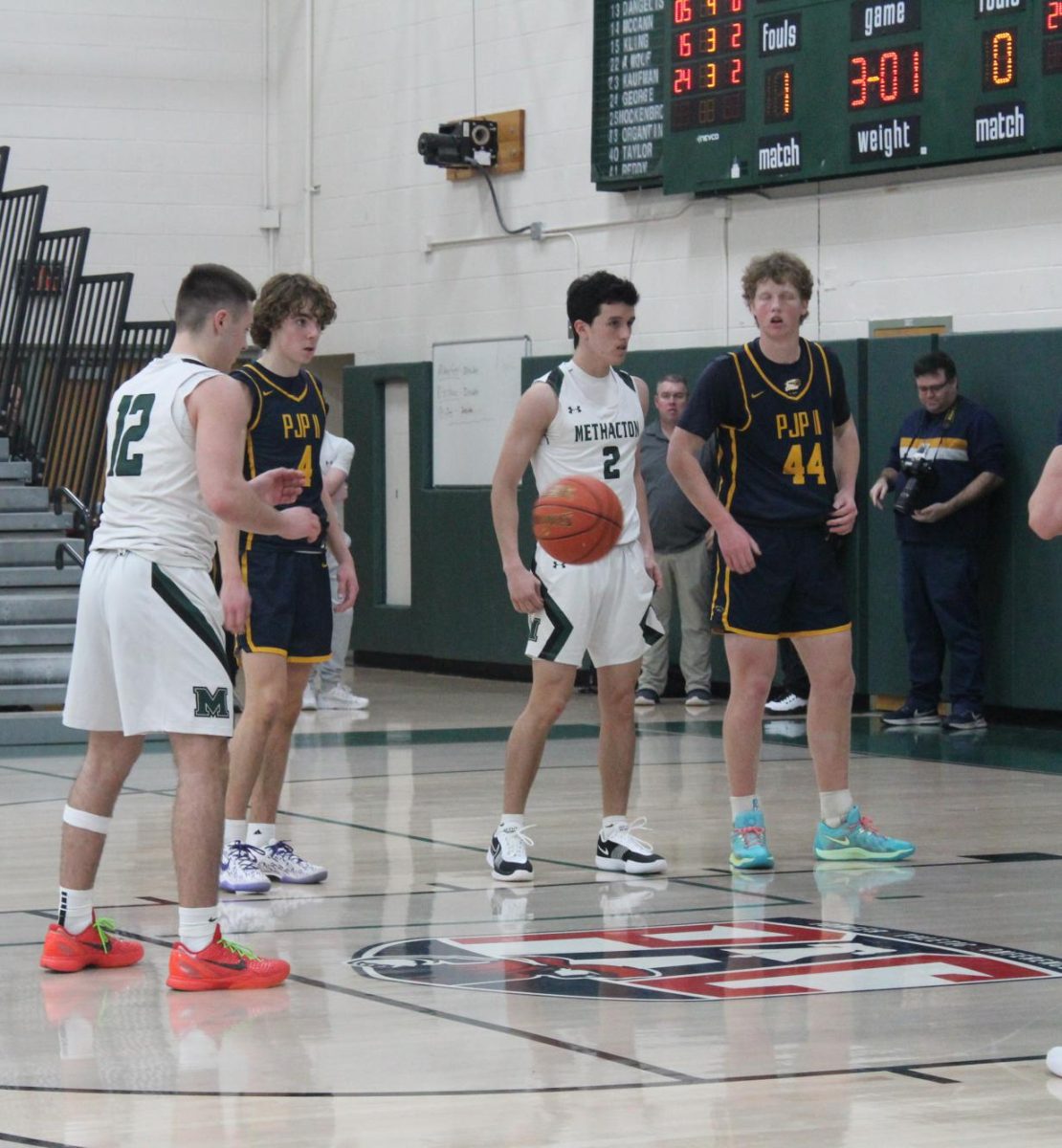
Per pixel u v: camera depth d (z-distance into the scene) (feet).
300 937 25.26
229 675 22.49
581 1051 19.01
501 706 59.72
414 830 34.83
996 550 51.88
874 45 54.39
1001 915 26.50
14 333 61.21
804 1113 16.79
